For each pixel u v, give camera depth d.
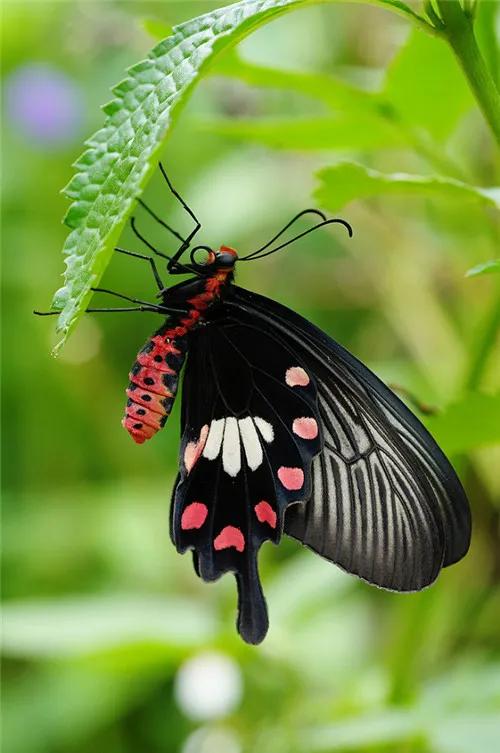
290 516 0.43
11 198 0.73
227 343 0.43
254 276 0.66
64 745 0.57
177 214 0.67
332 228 0.62
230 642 0.51
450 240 0.56
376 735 0.44
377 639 0.55
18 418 0.70
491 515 0.54
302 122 0.46
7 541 0.66
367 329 0.64
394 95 0.46
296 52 0.61
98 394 0.70
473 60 0.39
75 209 0.38
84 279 0.37
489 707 0.45
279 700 0.53
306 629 0.54
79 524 0.66
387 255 0.60
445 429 0.43
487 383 0.51
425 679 0.52
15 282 0.71
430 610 0.47
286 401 0.42
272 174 0.64
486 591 0.54
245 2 0.38
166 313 0.43
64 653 0.51
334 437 0.42
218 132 0.47
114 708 0.57
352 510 0.42
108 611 0.51
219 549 0.43
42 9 0.76
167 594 0.62
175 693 0.57
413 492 0.41
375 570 0.42
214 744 0.54
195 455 0.43
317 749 0.47
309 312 0.65
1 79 0.78
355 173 0.42
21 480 0.69
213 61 0.38
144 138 0.37
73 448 0.70
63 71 0.76
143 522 0.66
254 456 0.43
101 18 0.65
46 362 0.70
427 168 0.56
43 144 0.74
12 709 0.58
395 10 0.39
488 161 0.54
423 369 0.58
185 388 0.43
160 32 0.46
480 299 0.56
